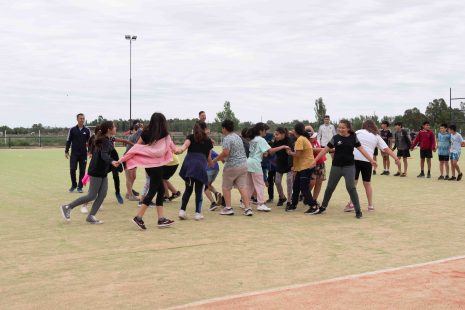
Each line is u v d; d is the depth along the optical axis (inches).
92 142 353.1
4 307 185.9
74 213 397.4
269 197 465.1
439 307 178.5
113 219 373.1
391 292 195.2
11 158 1160.2
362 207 431.5
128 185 471.2
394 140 748.6
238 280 217.8
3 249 277.9
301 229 333.4
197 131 363.3
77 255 264.2
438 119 2454.5
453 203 453.7
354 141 379.2
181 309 178.7
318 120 2340.1
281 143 429.4
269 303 183.5
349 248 277.3
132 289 206.1
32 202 458.3
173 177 704.4
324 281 211.2
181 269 236.1
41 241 298.0
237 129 2311.8
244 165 384.8
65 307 185.5
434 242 292.2
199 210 372.2
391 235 312.8
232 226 344.8
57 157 1204.5
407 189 564.7
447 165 678.5
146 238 306.0
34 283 215.3
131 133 493.4
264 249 275.9
